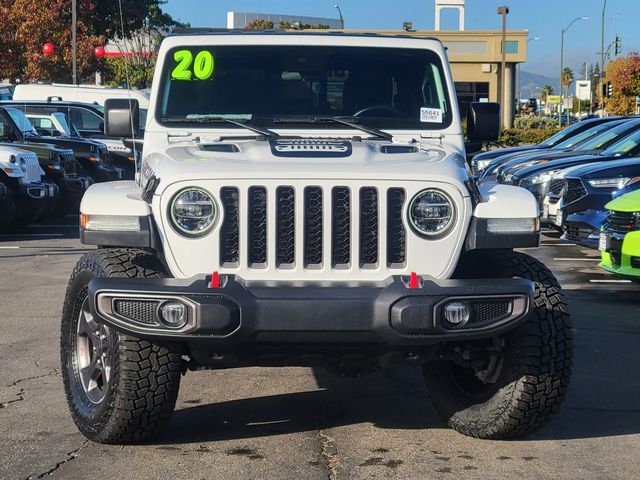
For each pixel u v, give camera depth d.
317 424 5.93
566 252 14.16
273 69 6.52
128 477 4.94
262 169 5.16
